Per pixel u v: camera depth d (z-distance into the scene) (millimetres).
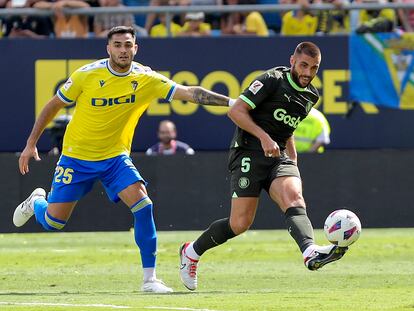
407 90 52812
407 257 40375
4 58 52500
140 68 29891
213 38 52531
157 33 54594
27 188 50812
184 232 53000
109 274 34938
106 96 29391
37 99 52594
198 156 50969
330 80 52875
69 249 44594
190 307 24031
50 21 54719
